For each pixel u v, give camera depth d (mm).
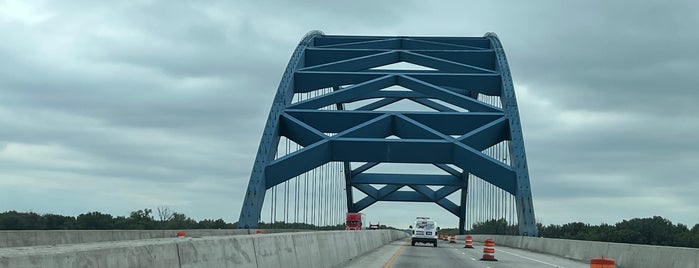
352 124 56344
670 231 68688
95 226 53500
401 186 105500
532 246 46062
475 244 66562
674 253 22281
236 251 11766
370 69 65000
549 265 28438
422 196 105312
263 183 50281
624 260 27688
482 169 51000
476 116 56000
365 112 56219
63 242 23281
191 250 9742
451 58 66125
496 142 56438
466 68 63000
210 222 73750
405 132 54875
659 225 69188
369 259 29094
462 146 51062
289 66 61281
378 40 70938
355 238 31844
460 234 105812
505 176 50750
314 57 66562
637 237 68875
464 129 56219
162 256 8742
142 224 60062
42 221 43625
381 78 60062
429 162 51938
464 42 71438
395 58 65875
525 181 50250
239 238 12188
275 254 14570
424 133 53344
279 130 56156
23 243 21000
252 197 48719
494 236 68312
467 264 27656
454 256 34969
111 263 7473
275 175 51031
